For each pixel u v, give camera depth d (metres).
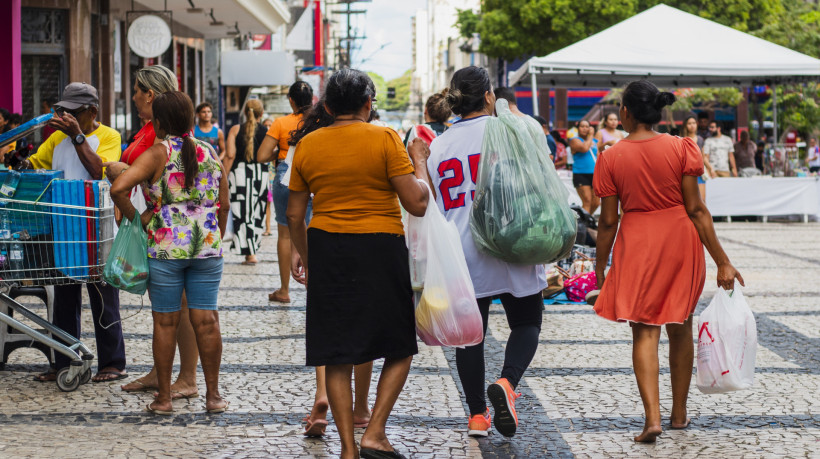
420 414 5.20
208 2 18.25
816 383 5.93
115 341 5.90
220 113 27.11
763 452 4.55
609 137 13.25
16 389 5.62
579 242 9.70
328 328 4.08
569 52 15.52
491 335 7.40
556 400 5.50
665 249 4.70
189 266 5.09
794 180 18.03
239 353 6.62
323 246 4.10
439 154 4.75
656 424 4.64
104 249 5.30
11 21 12.34
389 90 84.12
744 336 4.83
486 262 4.70
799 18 32.88
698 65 15.45
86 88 5.73
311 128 5.49
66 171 5.76
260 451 4.52
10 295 6.07
